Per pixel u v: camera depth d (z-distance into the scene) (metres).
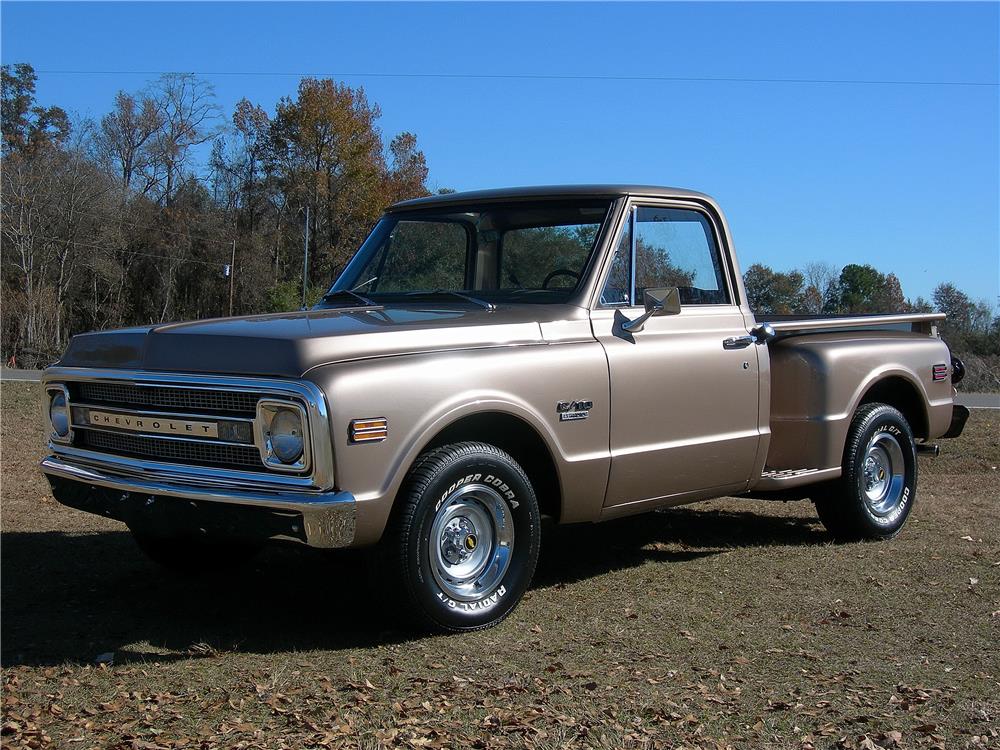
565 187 5.62
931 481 9.66
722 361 5.76
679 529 7.19
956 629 4.76
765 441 6.05
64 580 5.48
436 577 4.46
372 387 4.21
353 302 5.66
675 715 3.55
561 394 4.92
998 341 26.61
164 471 4.41
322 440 4.05
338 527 4.08
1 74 69.12
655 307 5.24
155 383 4.46
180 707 3.59
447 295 5.50
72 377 4.90
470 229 5.79
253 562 5.99
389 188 62.53
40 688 3.77
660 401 5.41
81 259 53.66
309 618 4.85
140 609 4.97
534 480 5.15
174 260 60.03
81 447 4.94
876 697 3.81
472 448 4.56
